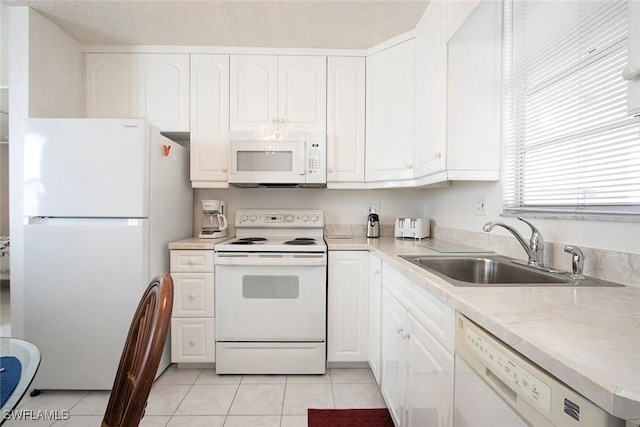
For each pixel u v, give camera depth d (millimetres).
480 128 1567
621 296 844
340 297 2068
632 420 393
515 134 1492
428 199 2564
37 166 1771
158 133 1977
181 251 2045
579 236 1138
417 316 1175
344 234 2676
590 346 533
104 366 1803
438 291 944
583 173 1132
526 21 1423
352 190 2682
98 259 1784
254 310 2031
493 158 1572
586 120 1120
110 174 1790
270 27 2062
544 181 1321
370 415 1639
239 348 2033
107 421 768
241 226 2559
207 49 2297
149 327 666
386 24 2020
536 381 542
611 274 1008
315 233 2598
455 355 873
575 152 1165
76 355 1798
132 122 1797
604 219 1016
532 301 795
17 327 1878
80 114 2248
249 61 2312
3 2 1814
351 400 1773
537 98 1362
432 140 1707
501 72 1562
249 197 2654
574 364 469
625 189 983
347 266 2066
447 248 1750
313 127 2334
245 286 2029
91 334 1793
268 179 2268
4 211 4113
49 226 1770
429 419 1052
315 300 2035
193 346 2055
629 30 708
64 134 1771
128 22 2010
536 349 536
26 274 1775
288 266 2021
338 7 1853
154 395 1812
